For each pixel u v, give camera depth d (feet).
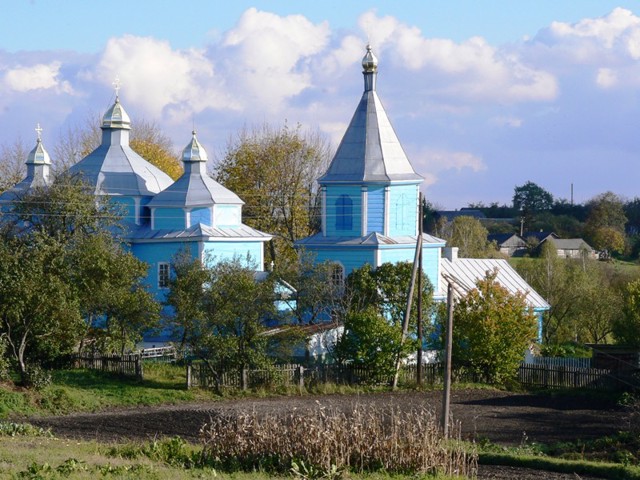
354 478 95.40
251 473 96.58
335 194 223.10
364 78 229.45
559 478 109.60
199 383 178.60
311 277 203.72
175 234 225.56
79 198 208.33
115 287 186.09
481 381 198.49
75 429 139.13
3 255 170.50
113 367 182.91
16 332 172.24
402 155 228.22
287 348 182.70
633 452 127.54
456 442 113.29
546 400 179.73
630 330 209.15
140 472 89.97
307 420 103.14
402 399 174.91
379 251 217.56
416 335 205.26
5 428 126.72
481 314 197.16
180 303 179.11
